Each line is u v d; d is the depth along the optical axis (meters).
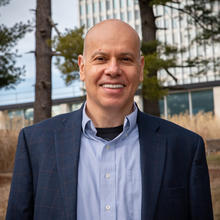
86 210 1.33
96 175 1.38
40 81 6.43
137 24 50.72
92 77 1.38
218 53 40.47
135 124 1.48
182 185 1.39
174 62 7.24
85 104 1.53
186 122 10.30
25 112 22.30
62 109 21.56
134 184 1.37
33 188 1.43
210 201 1.44
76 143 1.42
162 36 46.75
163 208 1.33
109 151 1.41
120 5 52.03
